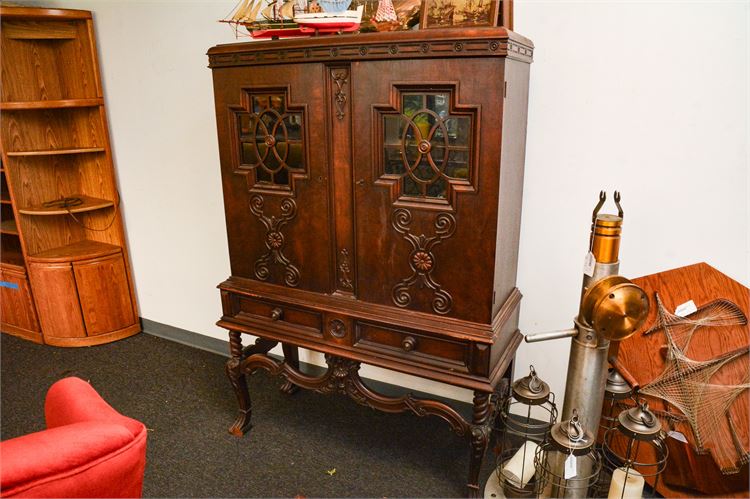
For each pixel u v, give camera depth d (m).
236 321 1.89
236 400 2.27
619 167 1.62
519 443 1.95
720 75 1.43
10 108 2.39
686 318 1.51
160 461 1.88
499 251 1.44
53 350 2.74
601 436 1.69
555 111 1.66
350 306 1.63
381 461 1.87
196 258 2.62
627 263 1.68
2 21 2.38
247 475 1.80
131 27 2.39
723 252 1.55
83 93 2.64
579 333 1.32
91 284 2.71
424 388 2.19
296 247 1.69
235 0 2.08
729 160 1.47
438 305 1.51
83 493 0.83
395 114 1.41
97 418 1.01
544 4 1.59
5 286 2.79
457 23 1.42
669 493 1.56
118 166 2.72
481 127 1.31
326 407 2.22
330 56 1.44
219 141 1.75
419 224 1.46
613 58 1.54
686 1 1.42
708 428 1.46
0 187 2.77
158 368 2.55
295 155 1.61
